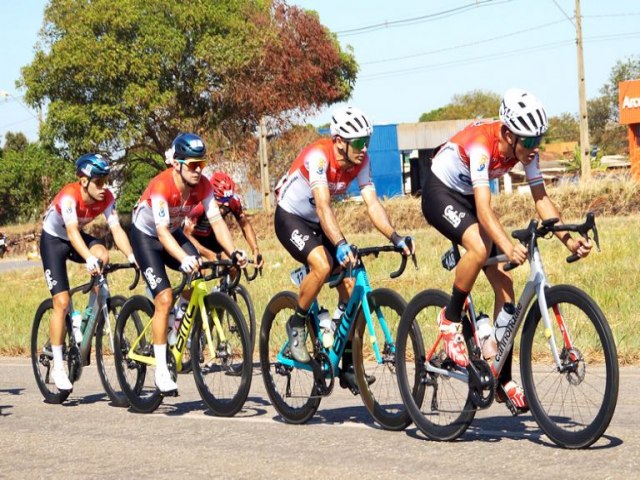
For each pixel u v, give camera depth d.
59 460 5.61
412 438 5.54
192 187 6.82
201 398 7.54
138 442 5.97
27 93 33.31
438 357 5.45
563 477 4.40
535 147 5.13
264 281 14.85
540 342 6.30
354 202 28.27
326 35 36.25
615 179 24.98
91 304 7.67
